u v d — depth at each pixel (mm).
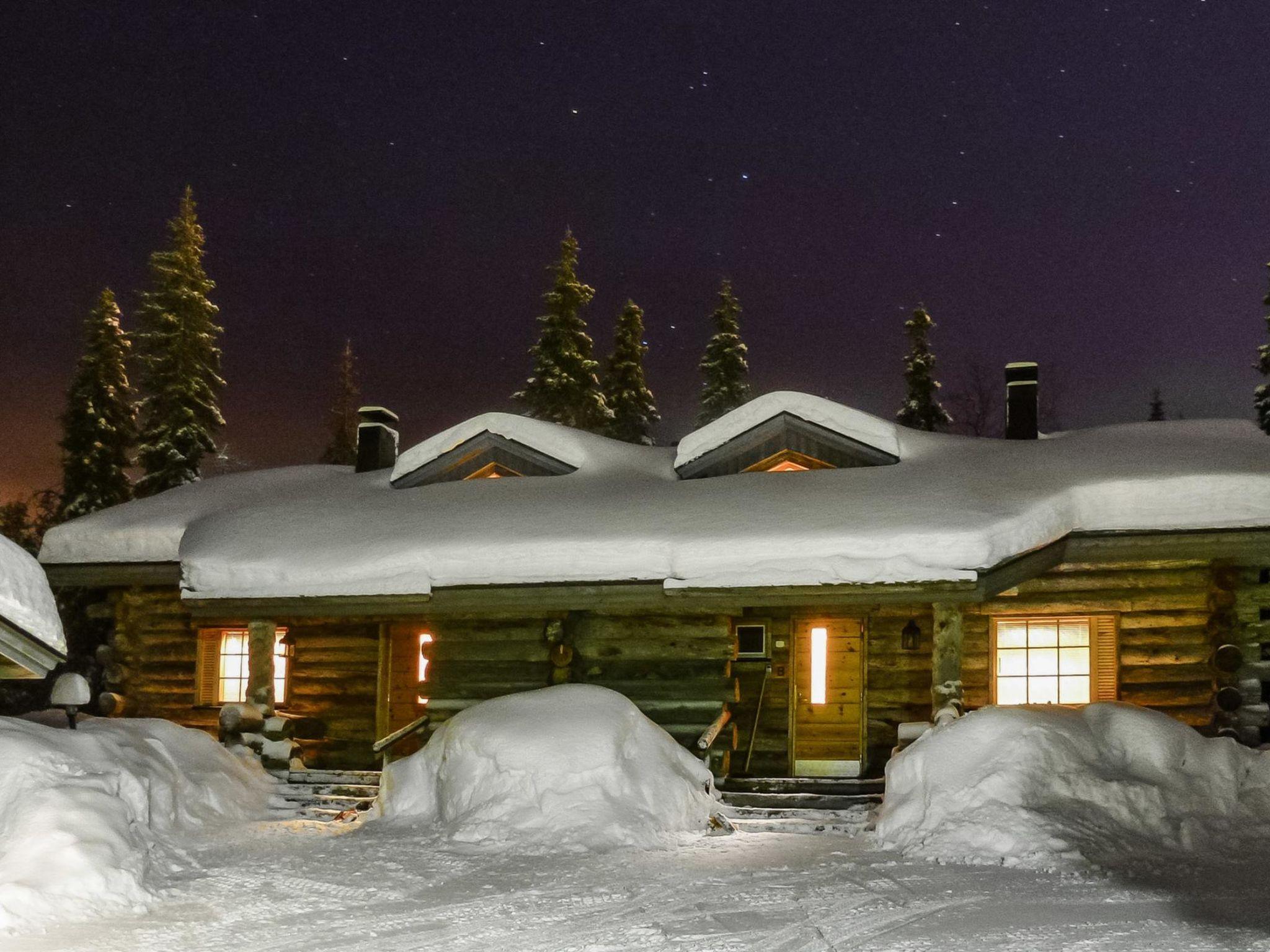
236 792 14609
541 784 12453
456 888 10070
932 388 32906
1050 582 15031
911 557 13711
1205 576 14602
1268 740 14062
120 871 9641
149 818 11516
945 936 8273
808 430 16922
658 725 14453
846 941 8195
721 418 17172
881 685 15500
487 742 13023
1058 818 11188
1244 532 13859
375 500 18016
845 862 10922
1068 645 15047
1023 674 15125
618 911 9188
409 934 8625
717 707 14961
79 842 9711
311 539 16625
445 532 15953
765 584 14102
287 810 14578
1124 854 10781
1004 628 15266
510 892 9883
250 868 10906
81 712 19281
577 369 33500
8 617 10203
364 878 10453
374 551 15805
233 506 18734
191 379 31719
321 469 21109
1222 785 11992
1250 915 8750
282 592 15859
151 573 17953
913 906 9141
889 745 15328
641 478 17469
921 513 14289
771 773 15641
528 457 18359
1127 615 14773
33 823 9844
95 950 8195
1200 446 15602
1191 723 14289
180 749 14688
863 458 16750
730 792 14203
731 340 34281
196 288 32562
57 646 10562
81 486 31375
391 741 15383
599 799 12305
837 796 13875
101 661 18531
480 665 15766
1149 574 14758
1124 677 14648
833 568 13898
